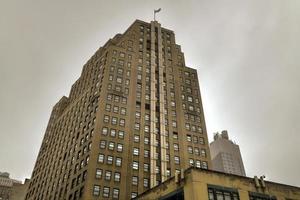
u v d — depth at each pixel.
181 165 69.00
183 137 75.00
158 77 85.12
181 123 78.00
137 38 92.44
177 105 81.81
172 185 40.00
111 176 59.12
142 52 89.44
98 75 82.00
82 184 58.34
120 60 82.88
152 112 75.00
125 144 65.31
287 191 42.94
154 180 62.59
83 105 81.25
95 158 60.16
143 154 66.31
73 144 73.56
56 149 84.75
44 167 87.50
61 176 70.94
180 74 91.38
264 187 41.16
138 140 68.19
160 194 41.97
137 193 59.34
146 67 86.00
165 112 78.00
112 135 65.50
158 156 67.81
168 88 84.75
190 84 90.69
